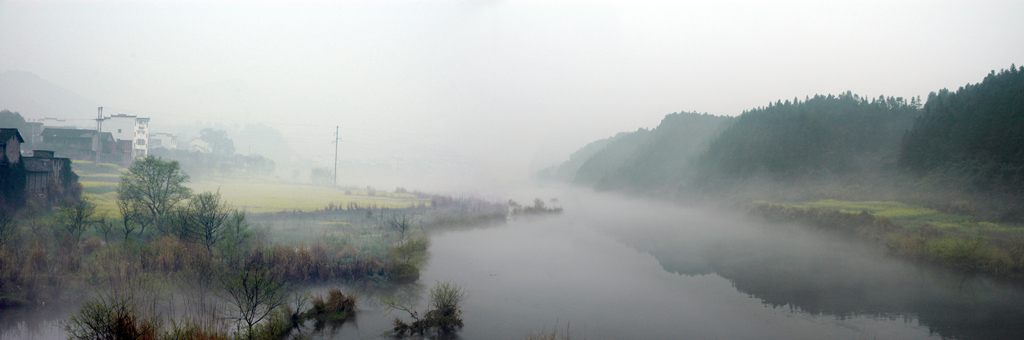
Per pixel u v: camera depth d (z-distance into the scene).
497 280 26.44
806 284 26.86
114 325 13.67
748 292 25.45
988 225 38.41
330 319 18.38
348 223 38.25
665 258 34.81
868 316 21.31
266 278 18.47
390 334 17.42
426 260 29.98
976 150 57.53
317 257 24.06
